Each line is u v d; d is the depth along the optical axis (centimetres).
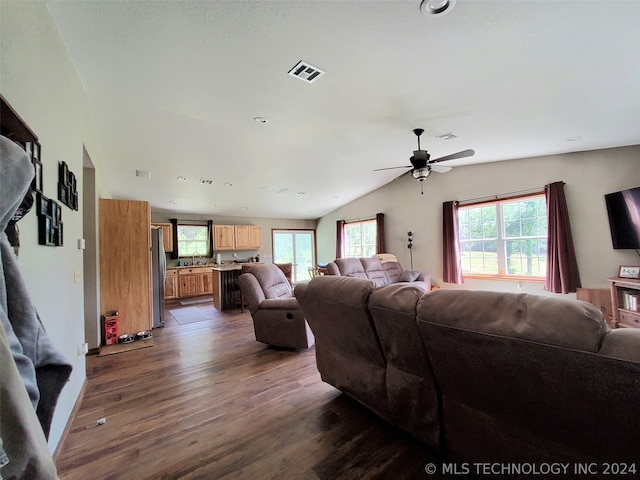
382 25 177
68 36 195
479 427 134
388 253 705
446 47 193
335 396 231
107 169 482
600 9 150
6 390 61
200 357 322
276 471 153
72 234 222
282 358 316
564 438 108
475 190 546
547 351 100
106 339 365
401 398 167
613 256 393
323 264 841
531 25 167
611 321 377
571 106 263
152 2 165
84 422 200
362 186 704
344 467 155
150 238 409
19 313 83
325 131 362
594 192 409
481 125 323
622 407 90
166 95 277
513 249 502
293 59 215
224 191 635
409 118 314
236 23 180
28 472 62
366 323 173
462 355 126
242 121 331
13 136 113
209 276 735
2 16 113
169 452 169
